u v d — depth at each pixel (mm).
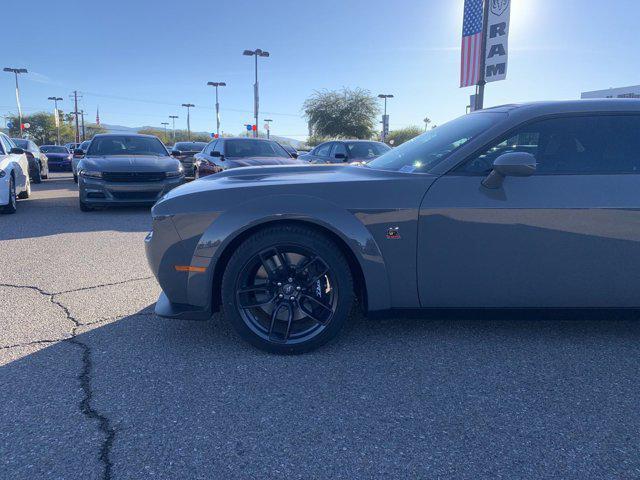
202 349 2973
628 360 2848
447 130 3363
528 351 2959
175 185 8812
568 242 2795
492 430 2166
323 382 2574
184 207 2826
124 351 2943
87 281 4418
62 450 2004
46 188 14117
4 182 8109
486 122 3059
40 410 2293
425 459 1971
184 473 1878
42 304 3795
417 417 2262
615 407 2357
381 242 2807
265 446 2047
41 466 1907
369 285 2836
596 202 2775
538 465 1937
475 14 9727
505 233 2789
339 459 1968
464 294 2873
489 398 2430
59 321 3430
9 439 2074
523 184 2805
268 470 1900
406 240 2807
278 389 2504
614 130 2924
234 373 2670
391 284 2855
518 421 2236
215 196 2842
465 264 2828
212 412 2291
